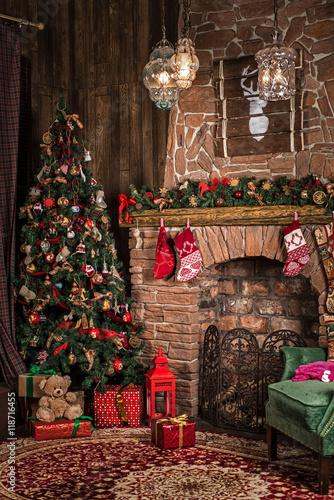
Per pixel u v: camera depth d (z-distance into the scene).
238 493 3.28
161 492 3.29
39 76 5.61
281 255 4.54
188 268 4.78
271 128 4.59
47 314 4.92
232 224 4.69
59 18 5.79
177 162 5.03
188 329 4.89
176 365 4.93
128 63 5.68
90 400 4.85
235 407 4.53
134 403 4.61
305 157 4.49
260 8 4.68
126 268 5.70
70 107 5.87
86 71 5.86
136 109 5.65
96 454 3.92
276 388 3.71
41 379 4.42
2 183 4.91
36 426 4.21
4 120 4.94
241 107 4.72
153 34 5.54
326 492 3.26
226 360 5.16
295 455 3.90
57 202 4.65
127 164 5.70
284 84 3.43
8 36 4.96
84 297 4.64
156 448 4.04
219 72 4.79
